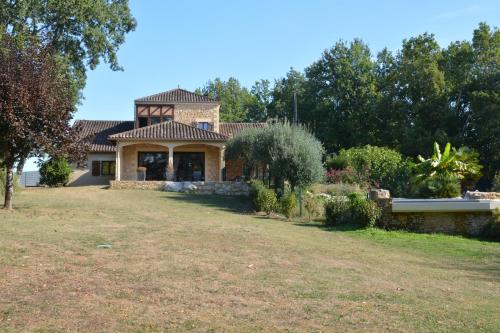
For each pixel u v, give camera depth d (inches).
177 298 260.7
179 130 1374.3
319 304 264.4
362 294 293.1
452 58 1857.8
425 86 1793.8
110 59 1341.0
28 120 601.3
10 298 245.8
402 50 1967.3
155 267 329.7
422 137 1702.8
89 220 561.9
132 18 1374.3
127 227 518.0
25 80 606.9
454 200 676.1
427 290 320.8
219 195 1110.4
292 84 2647.6
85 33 1252.5
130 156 1445.6
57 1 1189.1
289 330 219.5
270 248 439.8
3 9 1156.5
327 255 433.4
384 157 1178.0
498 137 1601.9
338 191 958.4
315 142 903.7
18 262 322.0
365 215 666.2
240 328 219.0
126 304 245.9
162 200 940.6
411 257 472.4
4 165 657.0
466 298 306.0
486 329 237.5
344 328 225.9
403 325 235.5
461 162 995.9
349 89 2122.3
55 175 1321.4
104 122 1717.5
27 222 513.7
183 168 1445.6
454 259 474.6
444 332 228.5
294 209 780.6
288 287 297.7
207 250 406.0
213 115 1588.3
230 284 296.5
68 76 1213.1
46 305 237.5
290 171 844.0
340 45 2234.3
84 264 328.2
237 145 1194.6
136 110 1568.7
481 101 1648.6
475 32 1835.6
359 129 2069.4
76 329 207.9
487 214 677.9
